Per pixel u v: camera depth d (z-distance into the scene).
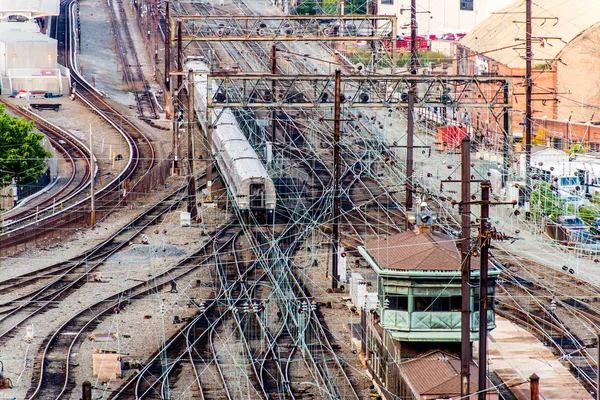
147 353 190.75
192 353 191.12
